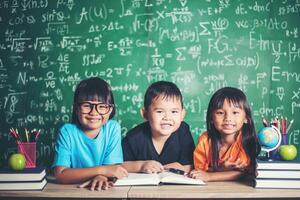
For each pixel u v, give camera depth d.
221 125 1.84
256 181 1.64
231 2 2.44
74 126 1.88
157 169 1.84
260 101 2.43
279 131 1.77
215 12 2.44
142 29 2.44
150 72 2.44
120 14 2.45
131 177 1.71
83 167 1.82
